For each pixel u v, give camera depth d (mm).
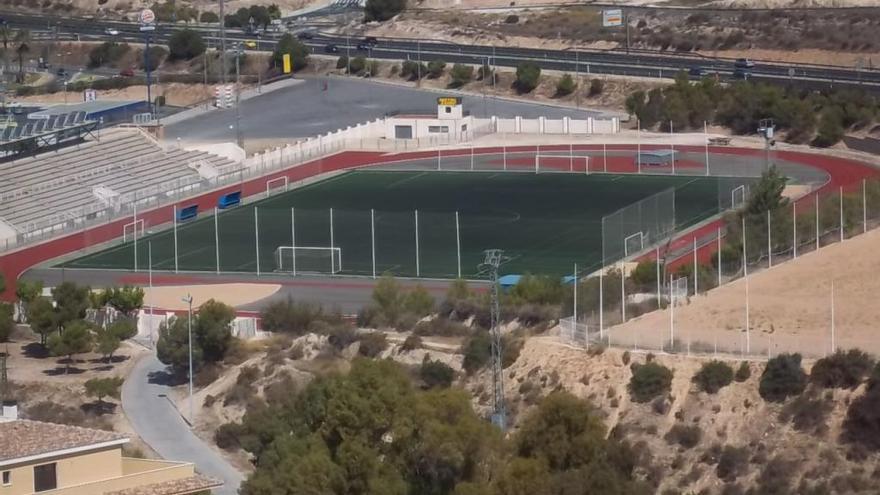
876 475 173125
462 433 164375
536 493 155500
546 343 199250
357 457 163000
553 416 166000
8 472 135250
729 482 175625
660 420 183500
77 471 138375
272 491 162500
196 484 142125
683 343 195375
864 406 177500
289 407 188250
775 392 182125
